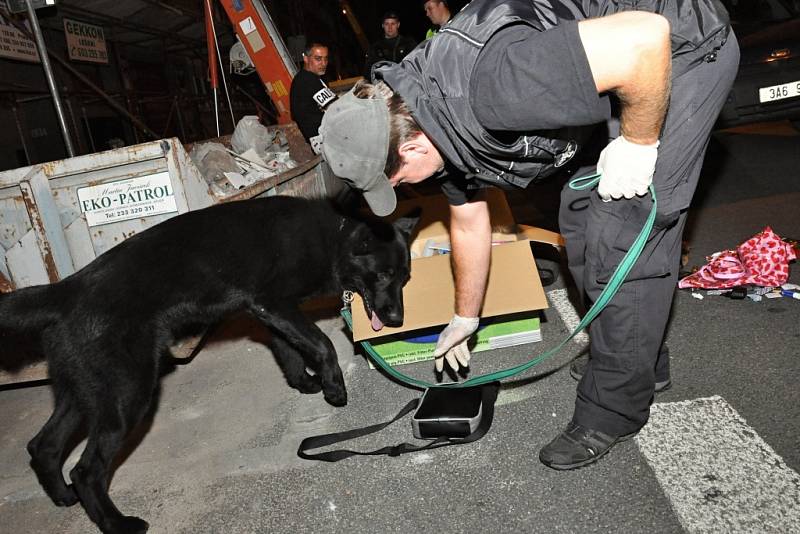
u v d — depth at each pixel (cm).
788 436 208
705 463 203
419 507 208
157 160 317
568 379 272
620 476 205
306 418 284
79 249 330
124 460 274
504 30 150
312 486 231
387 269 286
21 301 238
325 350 280
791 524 173
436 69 158
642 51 137
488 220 220
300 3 2022
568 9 161
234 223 279
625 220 183
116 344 239
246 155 517
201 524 222
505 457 227
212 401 314
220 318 286
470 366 301
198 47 1181
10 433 317
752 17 574
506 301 283
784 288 310
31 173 311
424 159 178
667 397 243
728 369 254
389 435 256
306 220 295
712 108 175
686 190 184
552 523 190
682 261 366
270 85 785
